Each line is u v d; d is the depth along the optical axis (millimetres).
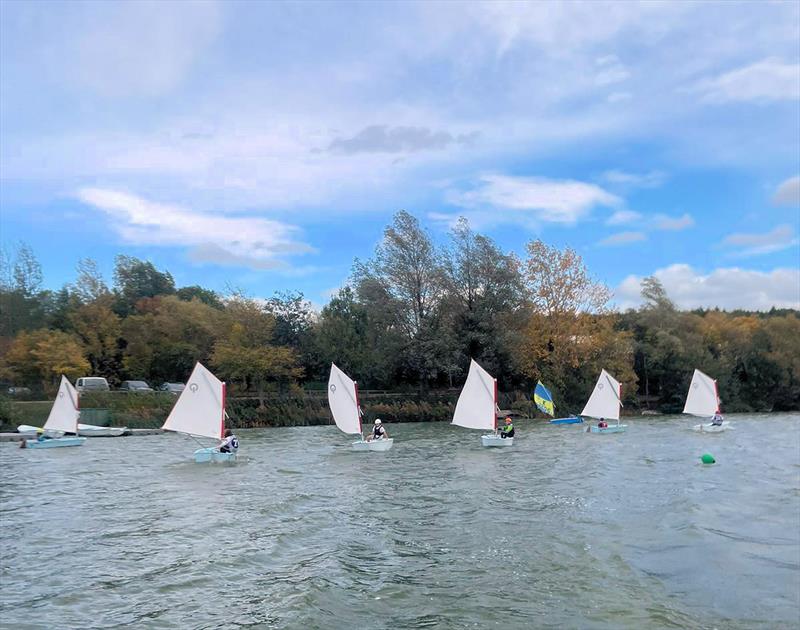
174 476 27859
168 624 11164
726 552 15594
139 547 16094
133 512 20266
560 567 14305
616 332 78938
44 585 13273
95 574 13953
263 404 59875
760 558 15172
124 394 58062
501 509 20312
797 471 28688
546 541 16422
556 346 68875
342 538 16812
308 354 72312
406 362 65562
